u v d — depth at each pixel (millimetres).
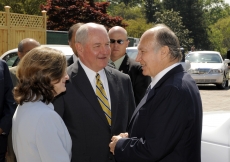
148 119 2639
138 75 4449
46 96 2412
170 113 2510
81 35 3344
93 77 3371
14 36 14406
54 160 2287
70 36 4516
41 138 2277
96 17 22938
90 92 3260
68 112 3176
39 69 2404
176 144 2543
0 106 3812
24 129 2311
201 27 64438
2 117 3850
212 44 68188
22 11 25906
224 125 3594
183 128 2520
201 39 64500
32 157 2314
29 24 15086
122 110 3447
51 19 22734
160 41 2707
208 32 66688
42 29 15703
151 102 2635
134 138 2703
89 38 3305
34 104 2387
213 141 3545
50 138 2295
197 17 64375
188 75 2732
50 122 2322
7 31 14094
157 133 2504
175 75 2676
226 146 3443
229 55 7359
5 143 3984
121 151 2689
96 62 3320
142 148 2559
